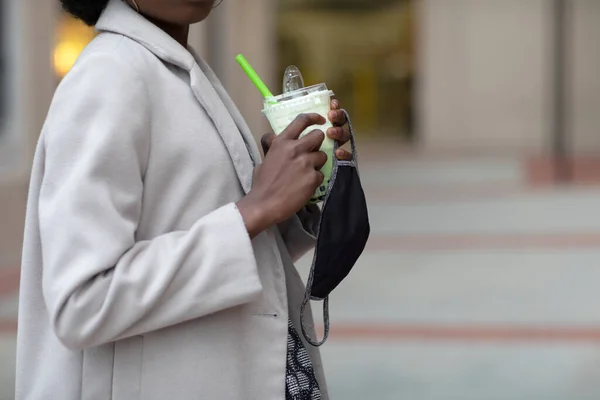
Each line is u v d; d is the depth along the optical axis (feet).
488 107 120.16
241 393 8.44
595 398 22.48
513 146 119.96
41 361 8.79
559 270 39.29
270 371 8.59
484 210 59.77
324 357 26.13
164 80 8.35
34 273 8.73
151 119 8.16
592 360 25.63
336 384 23.70
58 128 7.90
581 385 23.47
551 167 91.61
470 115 120.98
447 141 121.90
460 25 119.75
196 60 9.59
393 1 140.87
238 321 8.46
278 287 8.82
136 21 8.52
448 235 49.80
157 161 8.19
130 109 7.88
